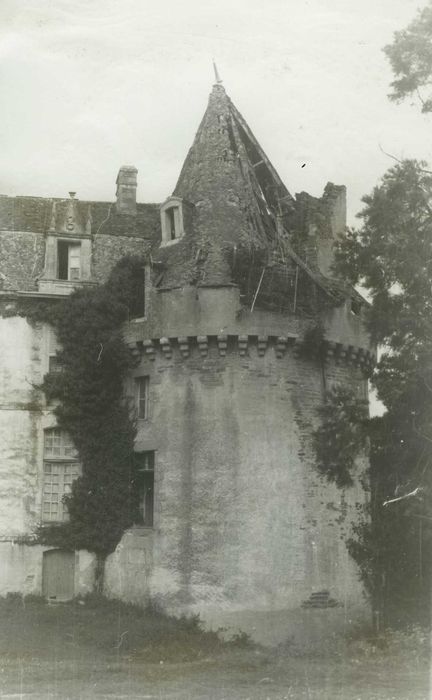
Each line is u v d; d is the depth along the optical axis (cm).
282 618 2595
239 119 3206
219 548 2628
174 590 2659
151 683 2078
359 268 2511
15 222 3234
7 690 1978
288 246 2934
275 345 2717
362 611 2708
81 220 3188
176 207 2936
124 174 3434
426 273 2448
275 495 2659
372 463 2761
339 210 3117
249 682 2100
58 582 2912
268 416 2691
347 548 2736
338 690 2009
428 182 2502
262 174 3161
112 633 2498
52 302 3030
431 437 2531
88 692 1975
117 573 2827
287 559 2638
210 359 2720
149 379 2845
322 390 2784
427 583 2697
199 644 2469
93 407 2917
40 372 2997
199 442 2698
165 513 2720
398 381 2492
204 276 2752
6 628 2553
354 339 2861
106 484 2880
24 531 2919
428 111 2714
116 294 2956
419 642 2486
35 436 2972
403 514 2689
